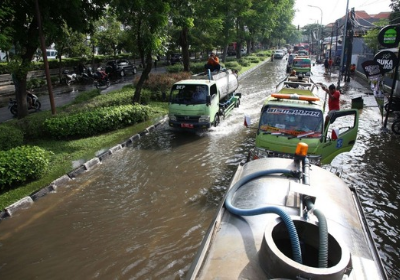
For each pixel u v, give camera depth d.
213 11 24.94
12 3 10.45
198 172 8.37
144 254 5.18
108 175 8.24
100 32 28.31
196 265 2.74
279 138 7.25
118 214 6.38
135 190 7.39
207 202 6.78
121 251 5.26
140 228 5.89
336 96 11.55
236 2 27.70
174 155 9.68
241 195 3.54
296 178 3.65
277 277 2.18
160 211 6.46
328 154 7.36
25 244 5.49
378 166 8.55
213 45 32.91
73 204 6.80
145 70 14.77
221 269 2.58
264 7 35.53
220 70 15.80
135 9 12.92
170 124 12.11
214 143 10.82
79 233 5.78
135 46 14.76
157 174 8.27
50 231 5.86
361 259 2.76
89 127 11.20
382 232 5.69
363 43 32.38
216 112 12.83
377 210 6.39
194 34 27.20
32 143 10.30
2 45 8.60
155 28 13.45
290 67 30.55
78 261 5.04
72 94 20.69
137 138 11.39
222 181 7.80
